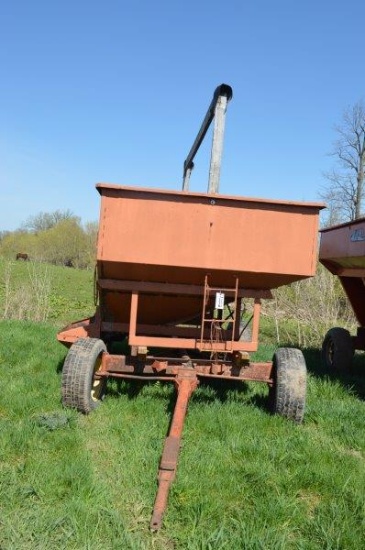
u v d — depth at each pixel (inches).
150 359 215.3
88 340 211.6
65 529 118.8
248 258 197.3
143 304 238.5
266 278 205.5
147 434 176.6
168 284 216.8
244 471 151.7
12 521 120.7
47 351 322.0
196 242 195.5
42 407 201.6
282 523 127.3
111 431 181.8
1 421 181.8
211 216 195.8
